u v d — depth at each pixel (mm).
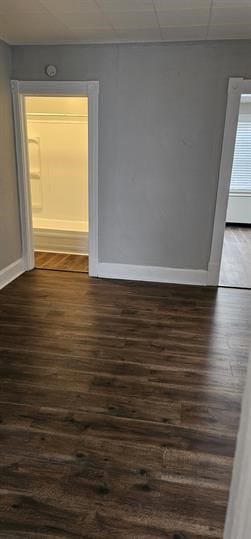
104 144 3846
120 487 1639
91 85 3680
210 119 3613
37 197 5535
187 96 3584
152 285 4105
